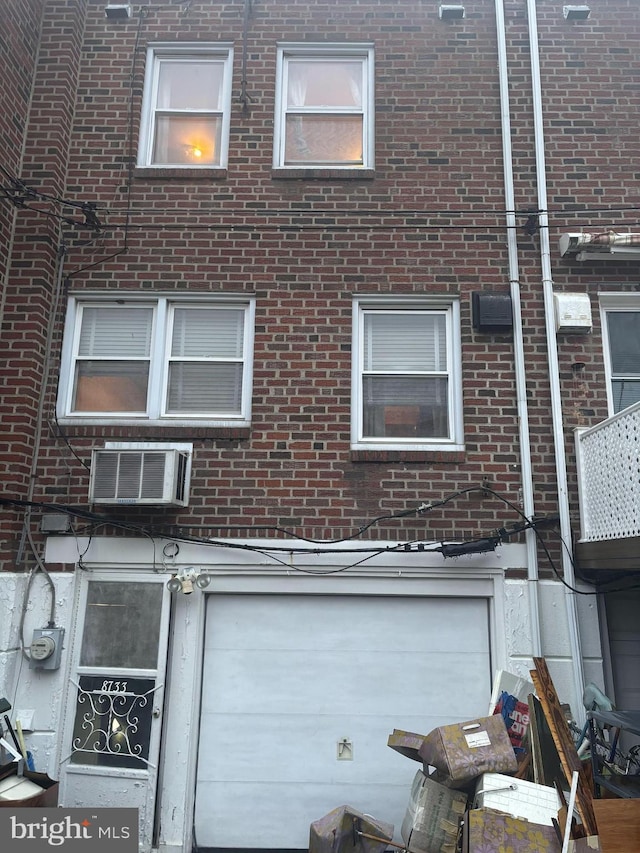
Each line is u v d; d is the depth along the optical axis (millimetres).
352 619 6500
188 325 7223
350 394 6867
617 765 5453
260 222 7285
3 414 6559
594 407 6773
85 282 7156
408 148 7445
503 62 7555
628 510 5582
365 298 7152
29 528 6492
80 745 6191
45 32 7609
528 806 4793
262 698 6348
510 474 6605
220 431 6734
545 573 6395
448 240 7195
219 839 6070
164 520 6559
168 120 7805
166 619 6359
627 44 7664
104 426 6758
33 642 6184
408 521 6520
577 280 7055
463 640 6426
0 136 6812
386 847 5457
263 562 6457
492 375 6859
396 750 5695
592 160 7336
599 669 6195
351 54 7898
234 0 7961
